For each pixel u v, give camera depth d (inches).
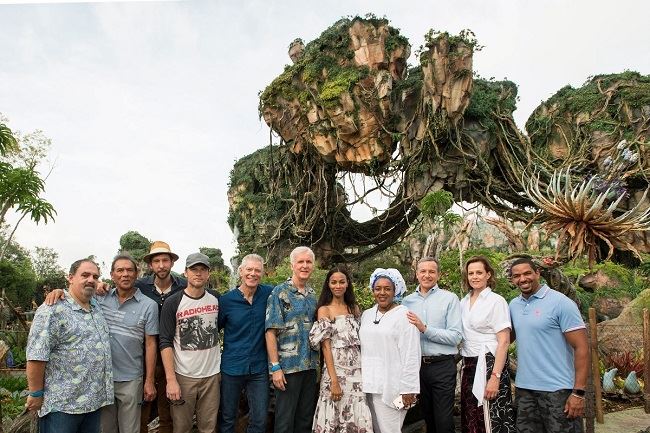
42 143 1120.8
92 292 167.2
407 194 733.9
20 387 474.9
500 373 185.8
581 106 716.7
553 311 181.5
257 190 1162.6
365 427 183.3
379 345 189.0
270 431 235.8
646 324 312.2
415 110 700.0
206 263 188.1
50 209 449.7
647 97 655.8
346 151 733.3
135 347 185.2
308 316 196.2
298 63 754.8
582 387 174.6
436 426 204.4
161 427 201.6
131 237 1118.4
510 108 741.9
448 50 625.6
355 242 919.7
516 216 684.1
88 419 165.3
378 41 699.4
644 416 300.0
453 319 202.8
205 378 186.9
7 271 1264.8
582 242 302.7
